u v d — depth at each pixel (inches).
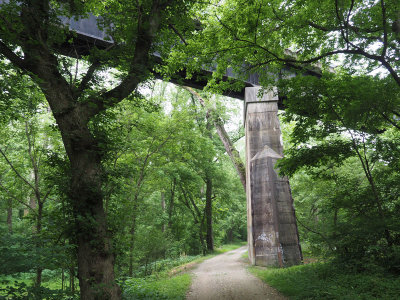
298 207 883.4
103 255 238.8
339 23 346.6
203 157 978.1
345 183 374.0
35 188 418.3
